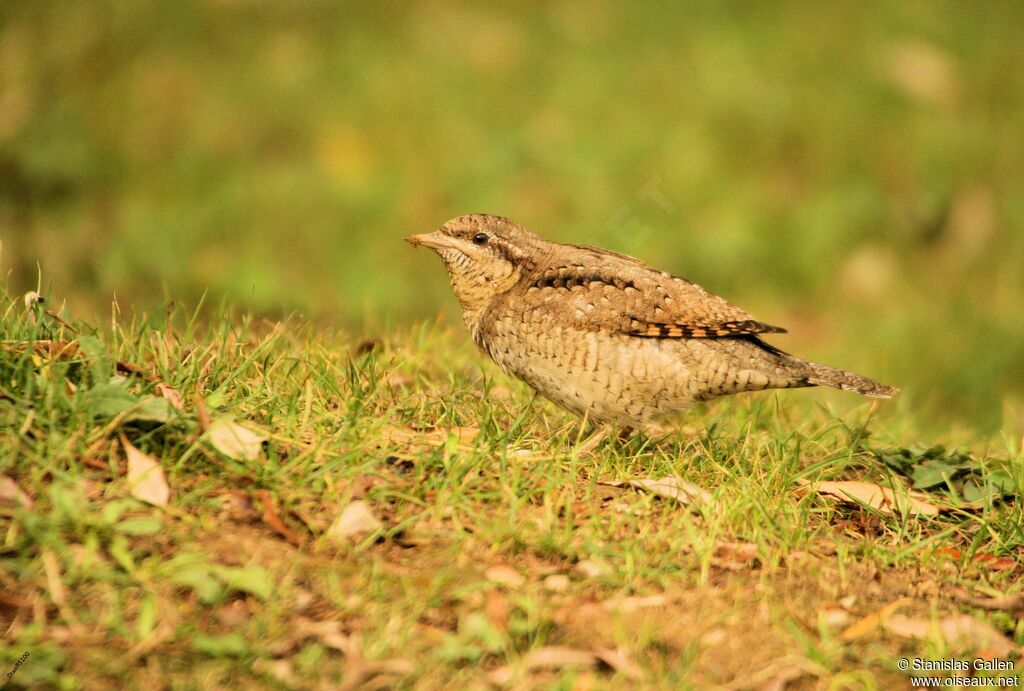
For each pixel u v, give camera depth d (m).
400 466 8.55
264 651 6.76
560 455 8.85
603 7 24.22
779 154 21.08
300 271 18.56
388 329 12.00
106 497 7.59
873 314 18.78
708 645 7.21
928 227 20.22
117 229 18.92
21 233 18.62
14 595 6.86
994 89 22.59
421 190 20.03
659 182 20.19
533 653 6.91
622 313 9.36
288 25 23.36
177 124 21.00
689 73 22.38
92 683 6.48
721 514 8.36
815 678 7.04
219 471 8.00
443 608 7.28
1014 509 9.09
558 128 21.08
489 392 10.03
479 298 10.02
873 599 7.89
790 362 9.72
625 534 8.15
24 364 8.27
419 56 22.73
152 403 8.10
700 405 10.94
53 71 21.44
